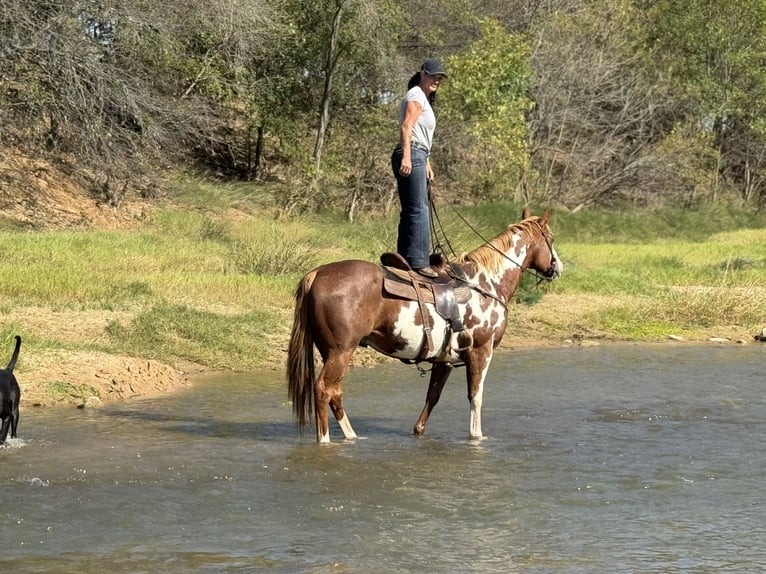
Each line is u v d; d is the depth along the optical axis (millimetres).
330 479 7367
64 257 18359
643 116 43625
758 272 21844
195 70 30656
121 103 25312
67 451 8094
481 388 8898
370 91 35719
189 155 35344
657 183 43125
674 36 45156
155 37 26906
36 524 6238
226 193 30969
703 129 45281
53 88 24547
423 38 38031
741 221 41875
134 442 8469
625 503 6852
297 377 8375
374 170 35281
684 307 16969
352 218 32375
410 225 8648
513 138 35219
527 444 8625
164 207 28781
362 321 8242
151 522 6312
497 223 31688
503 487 7219
